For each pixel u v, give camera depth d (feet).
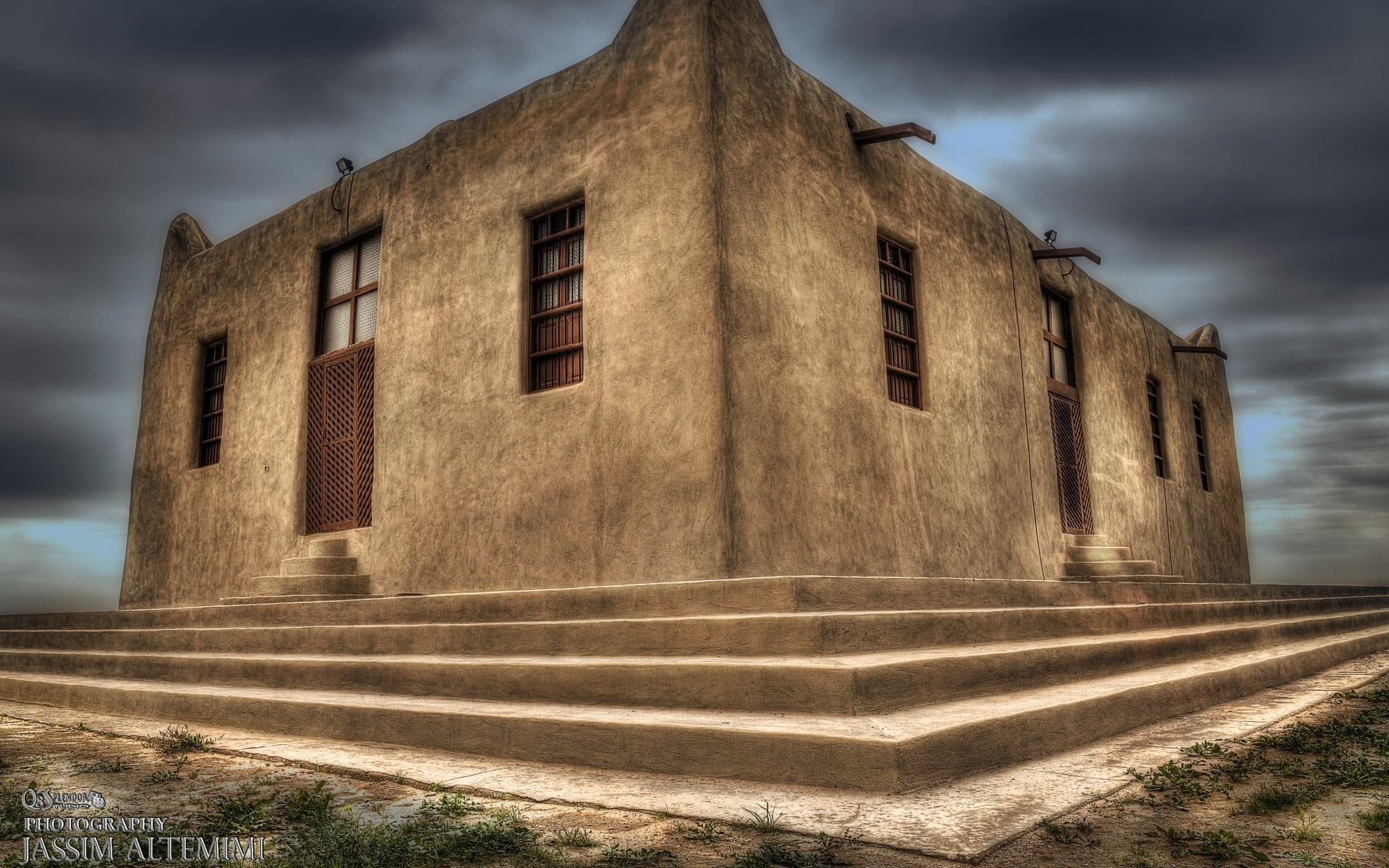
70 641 32.32
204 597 37.14
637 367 24.86
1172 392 53.16
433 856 9.75
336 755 16.12
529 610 22.27
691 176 24.54
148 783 14.32
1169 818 10.97
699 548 22.76
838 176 28.71
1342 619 39.83
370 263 34.50
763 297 24.71
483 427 28.48
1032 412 37.35
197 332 40.70
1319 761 14.03
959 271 34.19
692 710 15.61
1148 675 20.94
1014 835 10.16
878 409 28.40
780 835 10.34
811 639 16.24
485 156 30.27
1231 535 58.39
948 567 30.25
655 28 26.22
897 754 11.87
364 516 32.04
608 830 10.82
